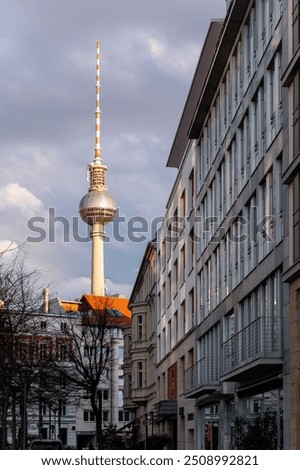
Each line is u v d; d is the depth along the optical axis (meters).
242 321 38.81
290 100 30.25
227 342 38.88
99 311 74.75
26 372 58.84
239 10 38.72
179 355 58.94
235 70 41.66
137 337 82.81
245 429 33.88
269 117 34.00
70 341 78.88
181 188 59.25
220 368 42.81
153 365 77.19
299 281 28.53
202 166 51.22
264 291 34.22
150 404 79.38
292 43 30.25
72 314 87.81
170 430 64.50
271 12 34.12
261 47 35.78
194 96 54.09
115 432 85.94
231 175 42.28
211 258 47.16
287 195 30.28
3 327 40.88
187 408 54.69
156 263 74.50
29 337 53.59
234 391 38.72
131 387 87.38
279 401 31.52
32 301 48.41
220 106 45.19
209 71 45.00
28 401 67.25
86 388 68.12
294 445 28.53
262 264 34.06
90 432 123.88
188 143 55.97
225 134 43.34
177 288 61.34
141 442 58.53
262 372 33.47
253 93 36.62
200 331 50.59
